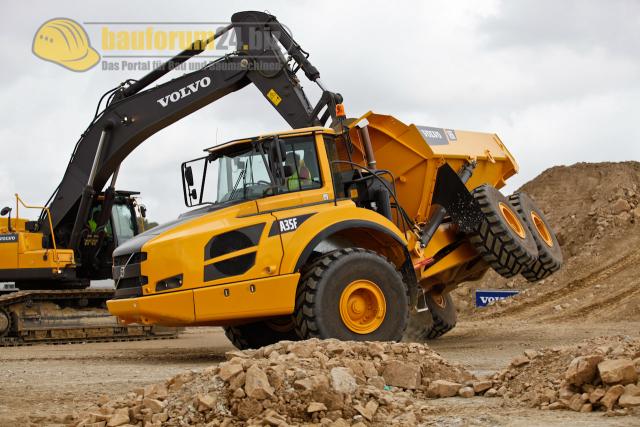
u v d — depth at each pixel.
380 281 11.34
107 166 16.50
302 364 6.83
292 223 11.09
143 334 18.53
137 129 16.05
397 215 13.55
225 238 10.79
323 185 11.59
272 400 6.29
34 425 6.67
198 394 6.39
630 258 21.77
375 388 6.72
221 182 11.80
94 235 17.62
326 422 6.07
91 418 6.40
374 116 13.45
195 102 15.57
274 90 14.73
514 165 16.03
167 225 11.42
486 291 22.22
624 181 25.91
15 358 13.09
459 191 13.73
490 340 14.74
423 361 7.86
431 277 14.48
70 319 17.72
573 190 27.45
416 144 13.70
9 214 17.17
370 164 13.13
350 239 12.09
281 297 10.82
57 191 17.20
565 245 24.61
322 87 14.28
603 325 16.67
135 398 6.87
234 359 6.68
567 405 6.27
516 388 7.03
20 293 17.09
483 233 13.72
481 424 5.90
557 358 7.13
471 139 15.11
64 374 10.31
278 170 11.16
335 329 10.91
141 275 10.81
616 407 6.04
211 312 10.55
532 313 19.92
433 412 6.52
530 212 15.66
